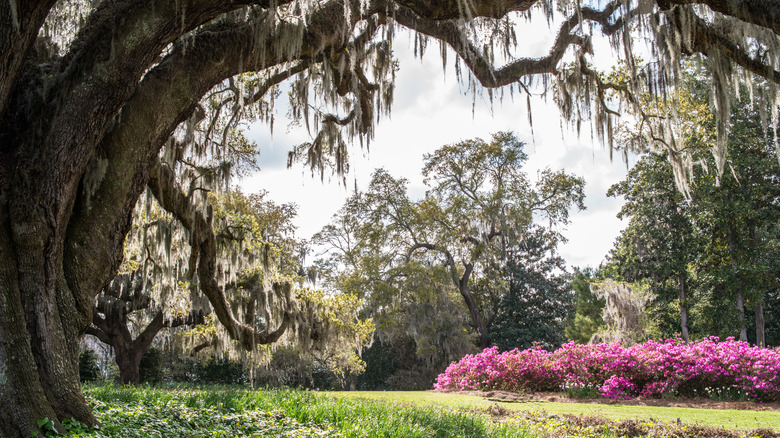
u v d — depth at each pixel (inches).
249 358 576.7
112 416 230.4
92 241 215.9
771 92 327.9
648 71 315.0
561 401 550.6
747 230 1016.9
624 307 991.0
